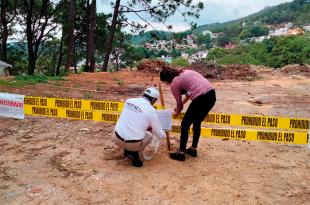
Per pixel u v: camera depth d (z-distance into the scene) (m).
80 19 30.30
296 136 6.66
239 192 5.08
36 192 4.90
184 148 6.00
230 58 67.56
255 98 11.59
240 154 6.46
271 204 4.80
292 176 5.62
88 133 7.24
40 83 12.97
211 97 5.79
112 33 23.62
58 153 6.17
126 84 14.41
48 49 38.44
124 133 5.41
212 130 6.96
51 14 28.92
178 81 5.79
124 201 4.75
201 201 4.82
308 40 59.66
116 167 5.68
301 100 11.39
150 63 20.09
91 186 5.08
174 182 5.27
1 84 11.98
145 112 5.36
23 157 5.98
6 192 4.90
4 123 7.70
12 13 29.98
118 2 23.14
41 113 7.68
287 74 19.05
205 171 5.68
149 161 5.95
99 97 10.72
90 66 23.05
